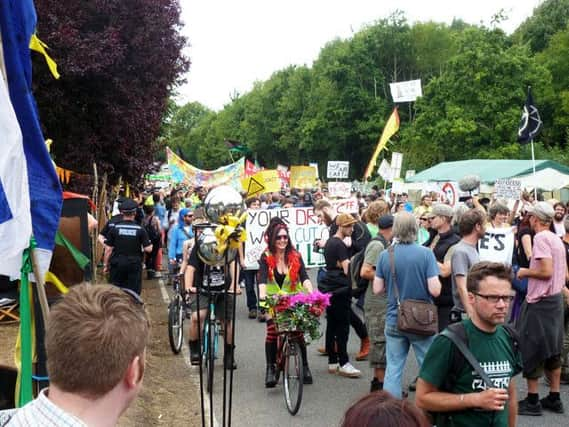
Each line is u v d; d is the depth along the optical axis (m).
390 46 68.38
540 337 6.42
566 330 7.54
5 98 3.42
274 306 6.79
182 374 8.16
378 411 1.80
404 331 5.75
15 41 3.78
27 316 3.68
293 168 31.12
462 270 6.20
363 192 36.50
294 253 7.29
